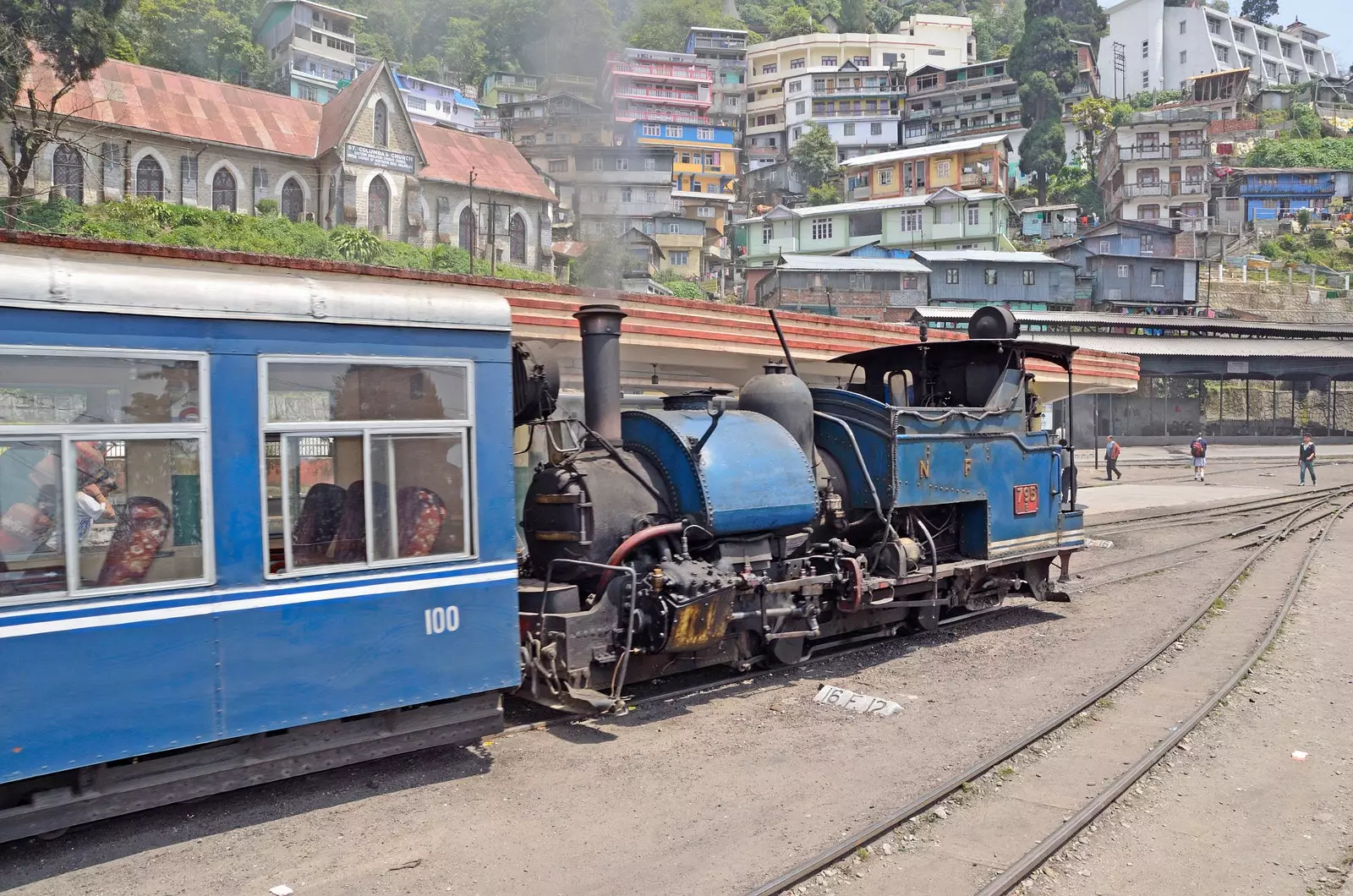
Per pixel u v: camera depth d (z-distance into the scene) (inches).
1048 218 3011.8
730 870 190.7
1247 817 223.3
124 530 198.2
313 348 223.3
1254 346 1791.3
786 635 336.5
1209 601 476.7
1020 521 447.5
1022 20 5098.4
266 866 192.4
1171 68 4800.7
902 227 2487.7
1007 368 441.1
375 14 3462.1
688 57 3097.9
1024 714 298.7
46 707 187.8
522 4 3326.8
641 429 335.3
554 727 285.4
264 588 215.0
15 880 186.4
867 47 3946.9
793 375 382.0
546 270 2294.5
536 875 188.9
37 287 188.5
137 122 1753.2
